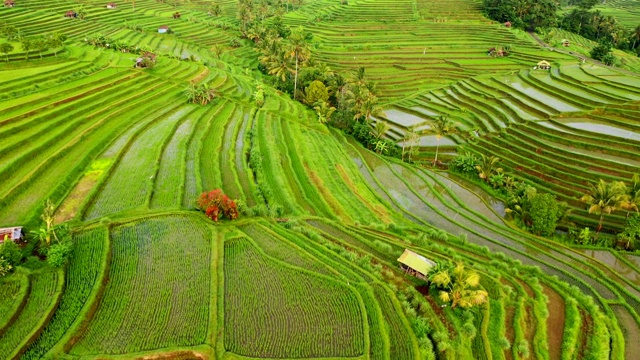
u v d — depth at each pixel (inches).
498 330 1151.6
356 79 2785.4
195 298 1042.1
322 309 1058.7
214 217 1355.8
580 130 2288.4
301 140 2365.9
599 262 1585.9
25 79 2283.5
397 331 1042.7
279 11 5477.4
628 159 2069.4
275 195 1728.6
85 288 1031.0
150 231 1288.1
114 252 1187.9
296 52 3026.6
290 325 1002.1
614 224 1766.7
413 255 1330.0
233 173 1774.1
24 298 973.2
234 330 972.6
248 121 2427.4
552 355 1146.0
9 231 1151.0
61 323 929.5
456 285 1173.1
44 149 1720.0
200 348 902.4
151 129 2058.3
